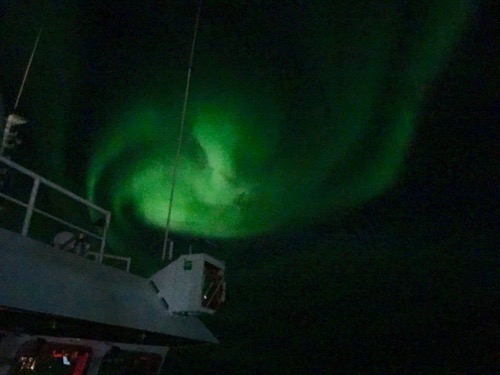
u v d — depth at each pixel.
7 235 7.13
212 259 10.55
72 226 9.23
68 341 8.84
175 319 10.34
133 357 10.72
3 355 7.74
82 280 8.07
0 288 6.01
